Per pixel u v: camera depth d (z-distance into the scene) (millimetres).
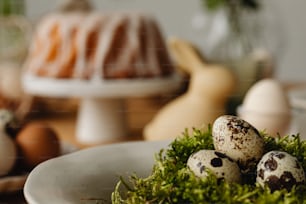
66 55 939
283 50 1207
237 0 1098
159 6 2051
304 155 445
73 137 965
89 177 437
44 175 412
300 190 402
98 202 429
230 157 428
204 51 1101
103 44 929
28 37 1281
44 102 1130
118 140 945
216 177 403
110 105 952
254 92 815
